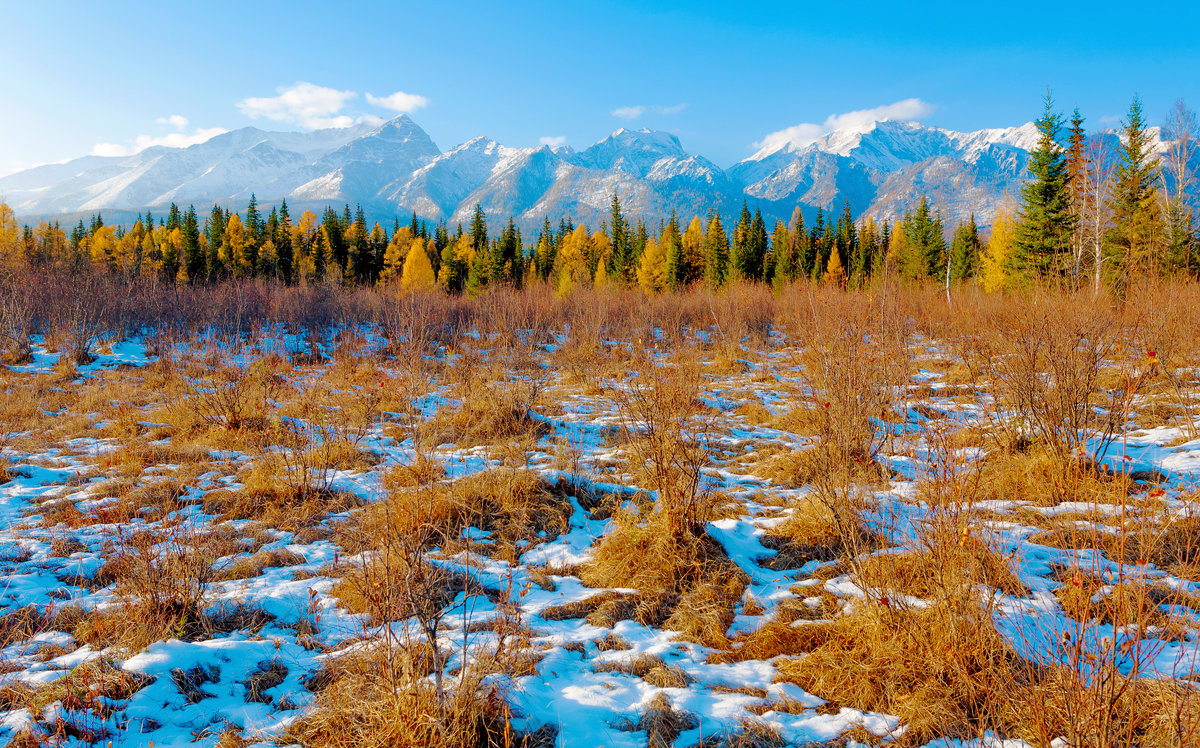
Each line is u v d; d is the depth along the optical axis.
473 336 16.06
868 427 6.65
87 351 13.67
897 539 4.67
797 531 5.13
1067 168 23.14
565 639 3.73
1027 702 2.68
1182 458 5.62
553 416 9.10
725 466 7.02
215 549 4.82
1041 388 6.18
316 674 3.35
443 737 2.66
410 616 3.31
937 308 16.17
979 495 5.28
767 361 13.04
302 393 10.30
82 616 3.88
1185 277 11.45
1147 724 2.61
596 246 54.38
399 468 6.60
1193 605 3.45
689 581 4.45
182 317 16.88
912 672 3.14
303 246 56.12
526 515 5.56
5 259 18.62
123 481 6.44
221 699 3.16
